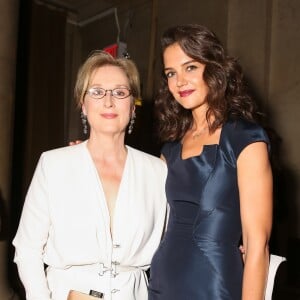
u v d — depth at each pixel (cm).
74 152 169
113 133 168
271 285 151
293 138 423
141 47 543
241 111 166
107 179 167
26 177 587
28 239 160
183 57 166
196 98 168
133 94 173
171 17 507
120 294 157
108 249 157
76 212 158
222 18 462
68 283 157
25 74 591
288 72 431
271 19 441
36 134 609
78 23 660
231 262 153
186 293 154
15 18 271
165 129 190
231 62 169
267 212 146
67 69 659
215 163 157
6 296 252
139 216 164
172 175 172
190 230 161
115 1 567
